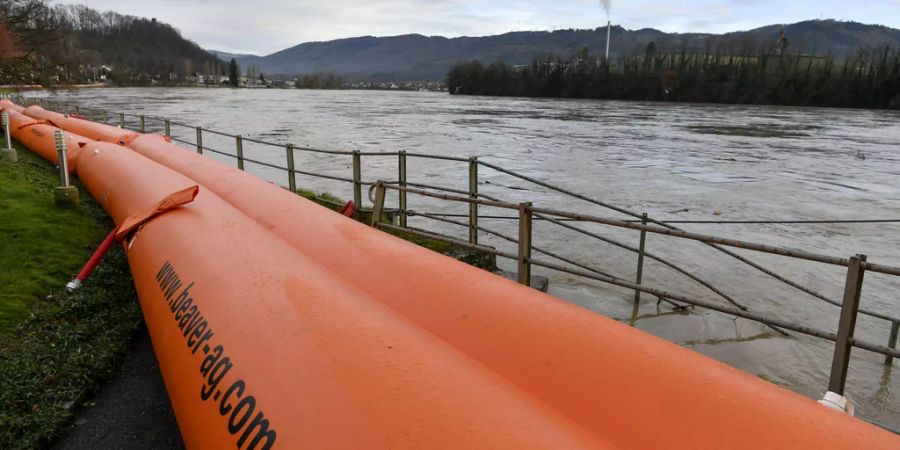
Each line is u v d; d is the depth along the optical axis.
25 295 4.81
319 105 77.25
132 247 4.59
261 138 30.84
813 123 51.34
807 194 17.38
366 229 4.20
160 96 91.88
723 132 40.28
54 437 3.30
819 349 6.16
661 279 8.64
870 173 21.97
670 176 20.25
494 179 18.61
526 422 1.76
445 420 1.76
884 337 6.82
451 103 92.88
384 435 1.75
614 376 2.26
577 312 2.68
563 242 10.60
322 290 2.68
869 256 10.56
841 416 1.87
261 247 3.38
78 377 3.81
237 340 2.47
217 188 6.32
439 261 3.42
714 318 6.78
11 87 33.22
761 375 5.54
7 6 25.75
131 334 4.52
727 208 15.10
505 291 2.96
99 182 7.70
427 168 20.66
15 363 3.86
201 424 2.32
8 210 6.88
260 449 1.95
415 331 2.35
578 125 45.59
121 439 3.34
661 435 1.99
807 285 8.59
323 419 1.89
